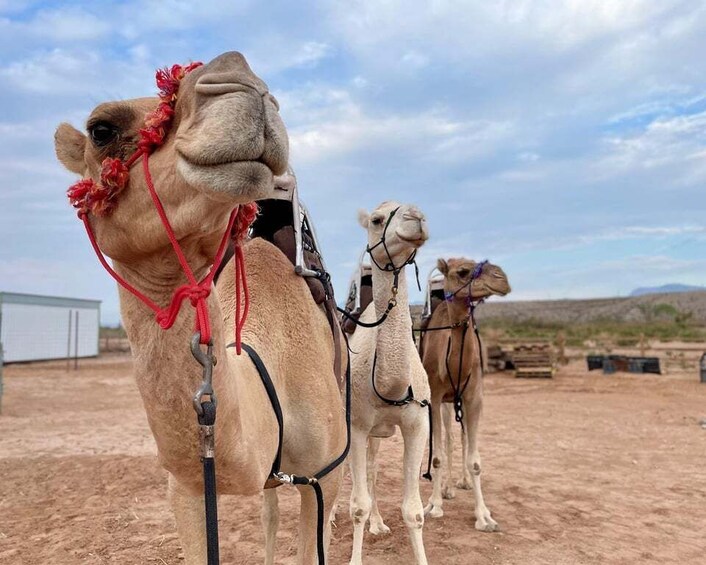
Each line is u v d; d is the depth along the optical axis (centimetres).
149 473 961
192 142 211
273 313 358
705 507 782
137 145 238
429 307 789
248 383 304
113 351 4834
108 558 610
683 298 8200
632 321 6862
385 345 541
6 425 1455
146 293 244
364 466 559
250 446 272
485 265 732
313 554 363
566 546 638
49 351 3856
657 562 601
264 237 430
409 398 544
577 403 1800
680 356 2995
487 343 2939
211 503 230
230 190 208
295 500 803
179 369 238
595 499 812
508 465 1009
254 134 209
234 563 598
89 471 983
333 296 451
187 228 227
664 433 1320
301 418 351
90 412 1680
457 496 817
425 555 579
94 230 250
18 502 821
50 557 614
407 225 537
